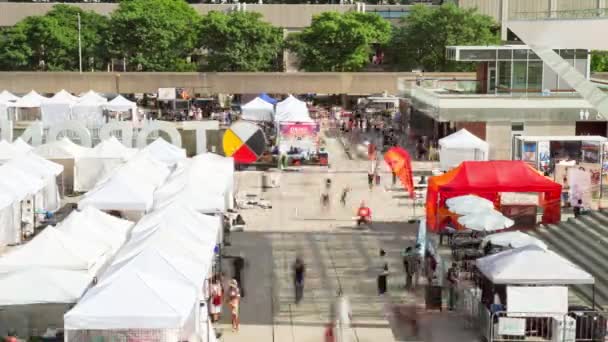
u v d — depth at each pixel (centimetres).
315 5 13838
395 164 5022
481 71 7431
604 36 3931
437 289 3247
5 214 4050
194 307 2628
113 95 9638
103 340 2516
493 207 3978
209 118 8969
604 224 4059
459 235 3956
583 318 2841
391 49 11788
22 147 5388
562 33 4159
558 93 6800
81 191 5366
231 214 4584
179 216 3309
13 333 2742
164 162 5197
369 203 5184
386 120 8850
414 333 3011
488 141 6800
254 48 11550
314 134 6556
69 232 3198
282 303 3334
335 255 4025
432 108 6981
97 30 12075
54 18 11988
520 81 7175
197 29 11675
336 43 11444
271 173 6081
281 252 4066
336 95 10931
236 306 3038
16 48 11744
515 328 2827
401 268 3812
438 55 11444
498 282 2819
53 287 2650
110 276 2570
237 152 6406
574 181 4575
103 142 5481
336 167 6450
